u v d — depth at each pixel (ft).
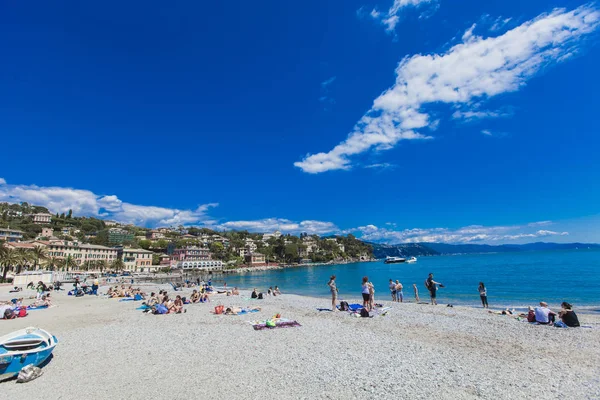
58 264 366.63
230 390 31.27
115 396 30.37
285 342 49.67
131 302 113.50
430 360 39.88
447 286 173.37
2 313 79.00
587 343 46.78
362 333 55.11
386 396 29.40
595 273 216.95
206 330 59.98
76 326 67.62
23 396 30.76
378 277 324.39
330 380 33.50
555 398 28.40
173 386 32.55
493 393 29.63
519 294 128.57
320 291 189.26
